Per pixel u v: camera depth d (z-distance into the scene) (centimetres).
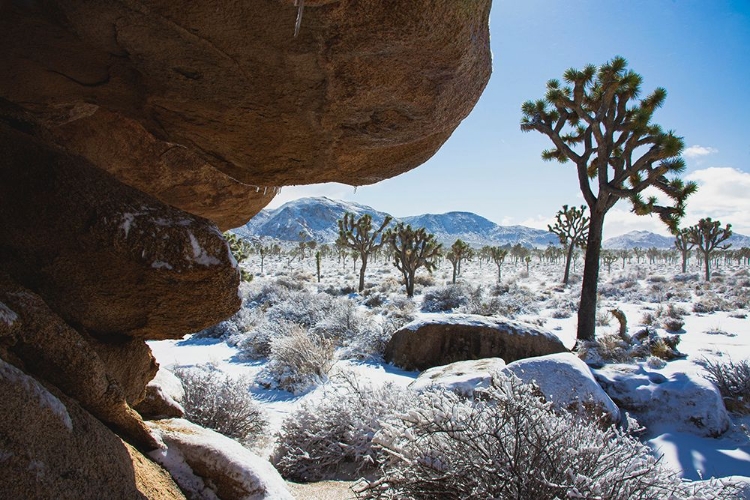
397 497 294
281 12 205
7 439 149
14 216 217
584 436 309
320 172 352
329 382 854
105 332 255
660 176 1082
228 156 337
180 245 234
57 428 170
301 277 3694
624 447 303
